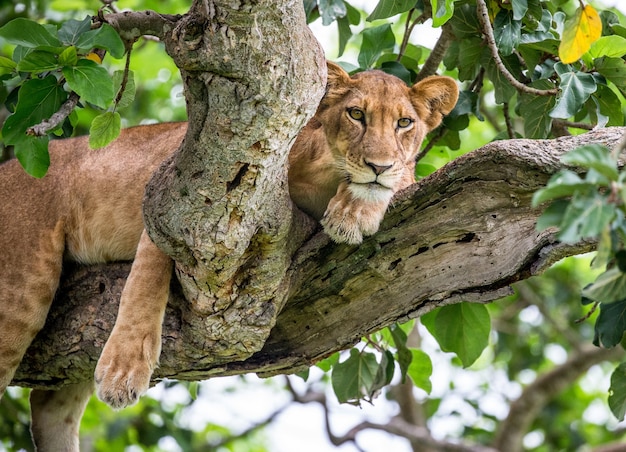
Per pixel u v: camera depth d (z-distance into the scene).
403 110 9.81
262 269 8.36
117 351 8.56
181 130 10.52
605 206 5.48
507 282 8.57
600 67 9.53
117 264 10.10
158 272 8.74
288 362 9.37
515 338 21.30
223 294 8.40
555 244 8.17
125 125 18.59
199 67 7.01
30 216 10.11
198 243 7.90
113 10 8.85
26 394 18.06
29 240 9.98
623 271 5.95
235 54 6.91
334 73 9.92
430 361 11.45
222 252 7.97
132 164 10.31
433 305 8.92
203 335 8.74
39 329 9.73
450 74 12.95
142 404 18.69
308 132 9.80
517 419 19.64
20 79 8.54
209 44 6.90
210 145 7.36
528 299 20.45
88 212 10.22
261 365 9.29
